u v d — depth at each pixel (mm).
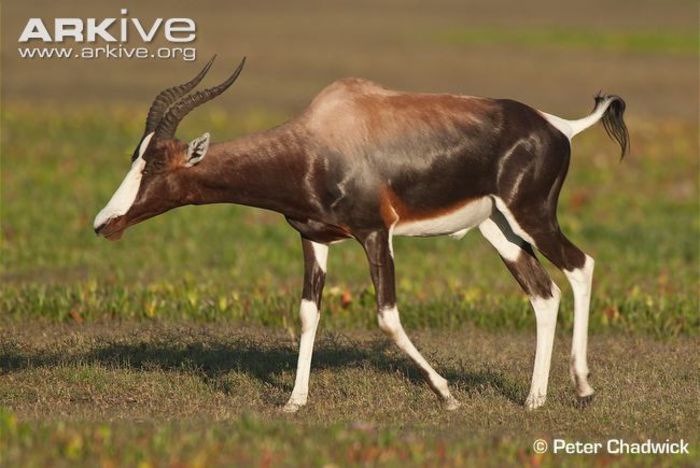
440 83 104812
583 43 137750
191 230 55531
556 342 37594
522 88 104000
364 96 28672
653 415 28656
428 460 23000
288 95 98250
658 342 38156
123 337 36031
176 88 28000
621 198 65562
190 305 40094
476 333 39031
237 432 24469
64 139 78062
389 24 157500
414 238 55500
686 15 181375
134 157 27766
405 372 32969
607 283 45594
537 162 29047
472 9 186000
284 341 36250
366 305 40531
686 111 96312
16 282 45250
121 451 22703
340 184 27922
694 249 53438
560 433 27031
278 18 158875
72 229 55094
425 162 28219
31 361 33000
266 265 49344
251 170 27797
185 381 31156
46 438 23391
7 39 118438
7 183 64375
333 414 28203
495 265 49875
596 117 30406
